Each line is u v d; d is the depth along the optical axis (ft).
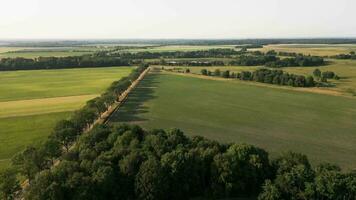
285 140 357.82
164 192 216.74
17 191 227.81
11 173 221.05
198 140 264.11
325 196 201.77
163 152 240.12
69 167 215.31
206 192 226.79
